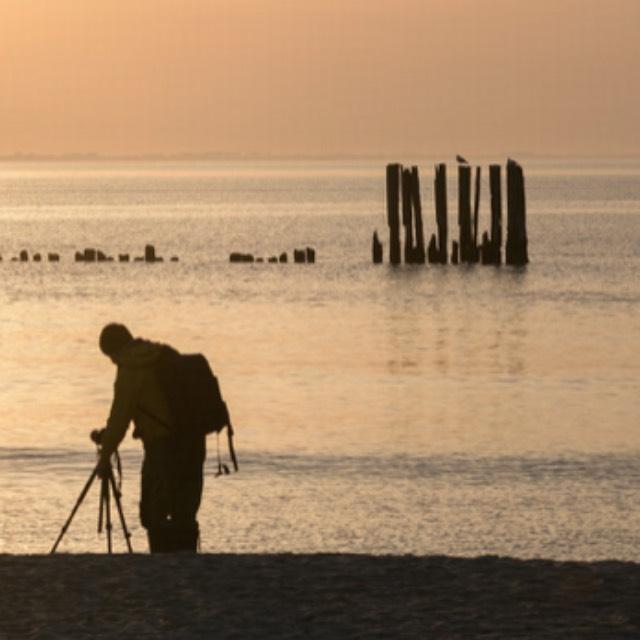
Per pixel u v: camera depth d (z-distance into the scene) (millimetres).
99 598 22500
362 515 53938
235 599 22250
